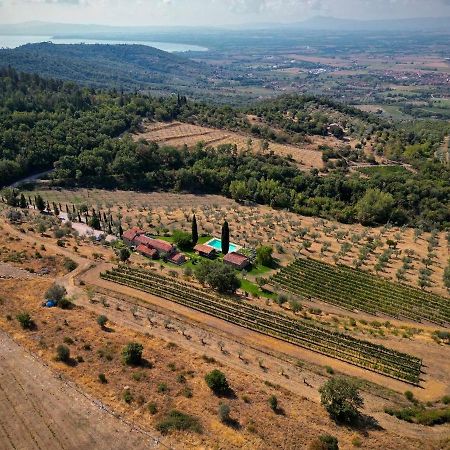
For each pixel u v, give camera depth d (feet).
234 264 417.28
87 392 215.31
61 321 276.00
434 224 566.77
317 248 474.90
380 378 265.54
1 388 214.90
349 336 304.71
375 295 382.01
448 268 419.95
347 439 204.74
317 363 274.36
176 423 198.18
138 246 441.27
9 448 185.37
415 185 628.69
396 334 318.65
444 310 364.58
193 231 459.73
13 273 343.26
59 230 439.22
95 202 596.70
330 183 645.51
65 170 643.86
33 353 239.50
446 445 210.18
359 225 573.33
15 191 557.74
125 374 230.27
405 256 462.19
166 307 322.96
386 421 224.33
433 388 260.62
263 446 192.13
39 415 201.36
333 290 386.52
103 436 192.24
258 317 323.57
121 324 289.53
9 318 270.87
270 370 259.80
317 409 225.15
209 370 245.86
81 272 365.61
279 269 425.69
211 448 188.75
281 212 593.83
